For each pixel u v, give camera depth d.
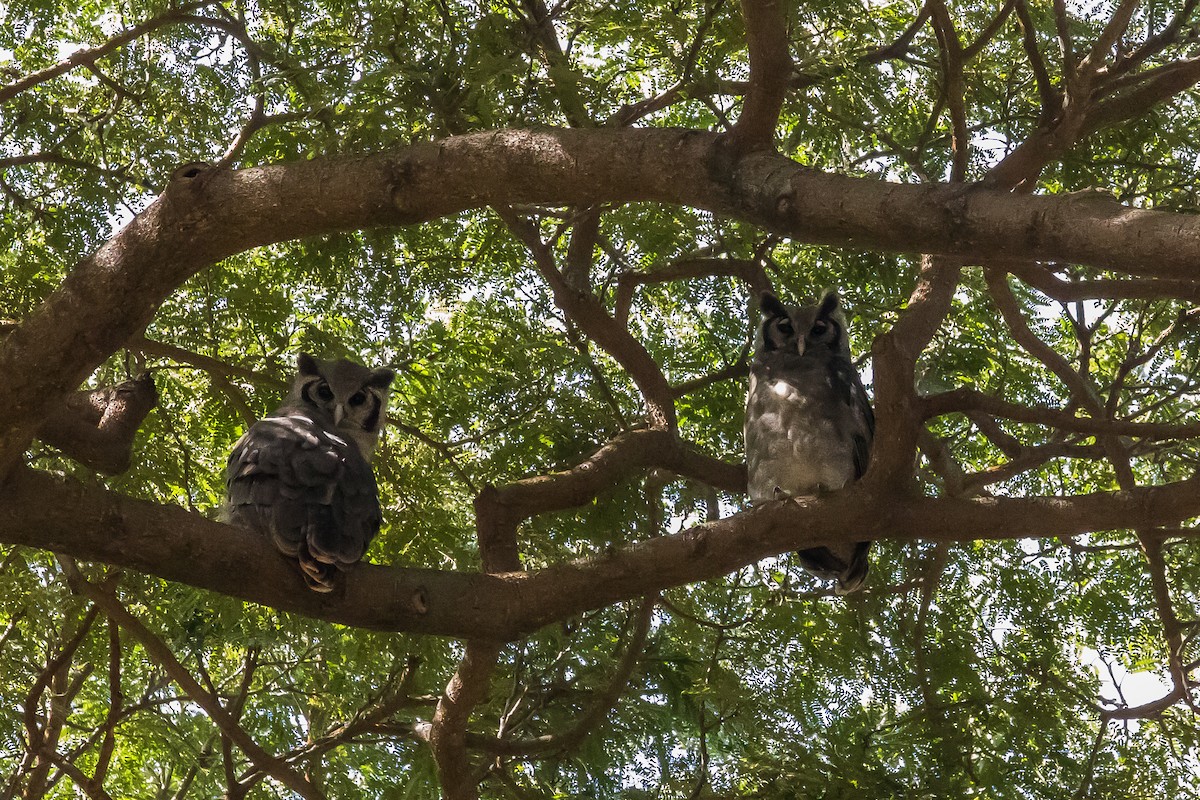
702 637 12.03
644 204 12.53
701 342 14.72
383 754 13.28
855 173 13.18
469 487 12.55
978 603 12.59
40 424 7.24
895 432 8.05
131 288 7.27
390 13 9.70
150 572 7.51
